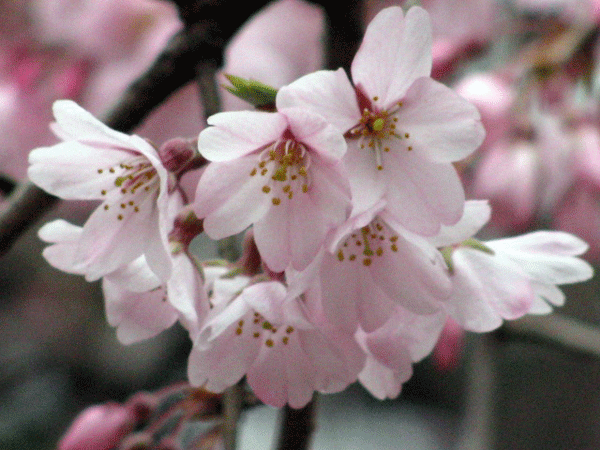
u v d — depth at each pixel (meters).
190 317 0.27
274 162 0.28
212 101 0.30
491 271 0.29
